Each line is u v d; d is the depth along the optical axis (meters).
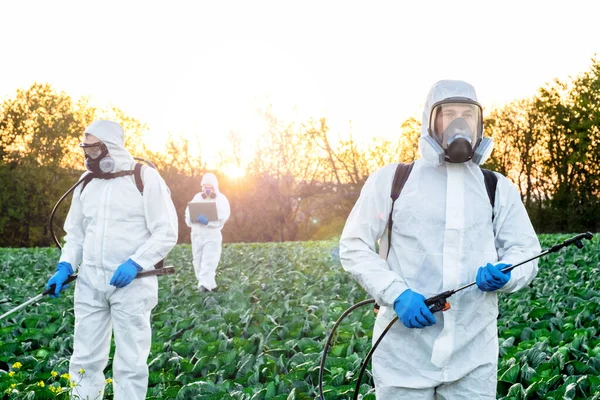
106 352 4.60
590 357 5.48
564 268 11.60
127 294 4.44
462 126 3.04
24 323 8.09
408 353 3.09
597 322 6.99
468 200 3.09
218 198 11.48
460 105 3.10
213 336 6.99
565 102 45.75
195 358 6.29
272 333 7.02
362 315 7.91
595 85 45.06
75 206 4.73
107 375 5.89
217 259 11.35
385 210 3.17
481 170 3.20
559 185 44.53
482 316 3.08
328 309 8.33
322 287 10.98
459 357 3.05
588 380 4.89
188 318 7.89
